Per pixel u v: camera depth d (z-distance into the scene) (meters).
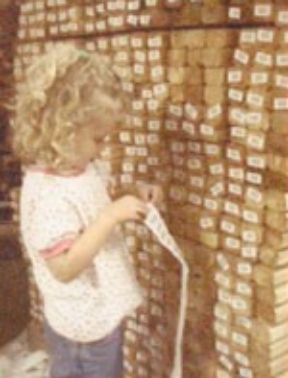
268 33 1.63
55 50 1.57
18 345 2.81
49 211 1.52
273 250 1.75
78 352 1.72
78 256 1.50
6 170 3.21
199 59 1.81
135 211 1.58
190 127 1.89
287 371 1.90
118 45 2.10
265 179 1.72
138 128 2.08
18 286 2.95
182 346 2.12
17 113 1.57
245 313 1.88
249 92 1.70
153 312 2.20
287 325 1.84
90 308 1.67
